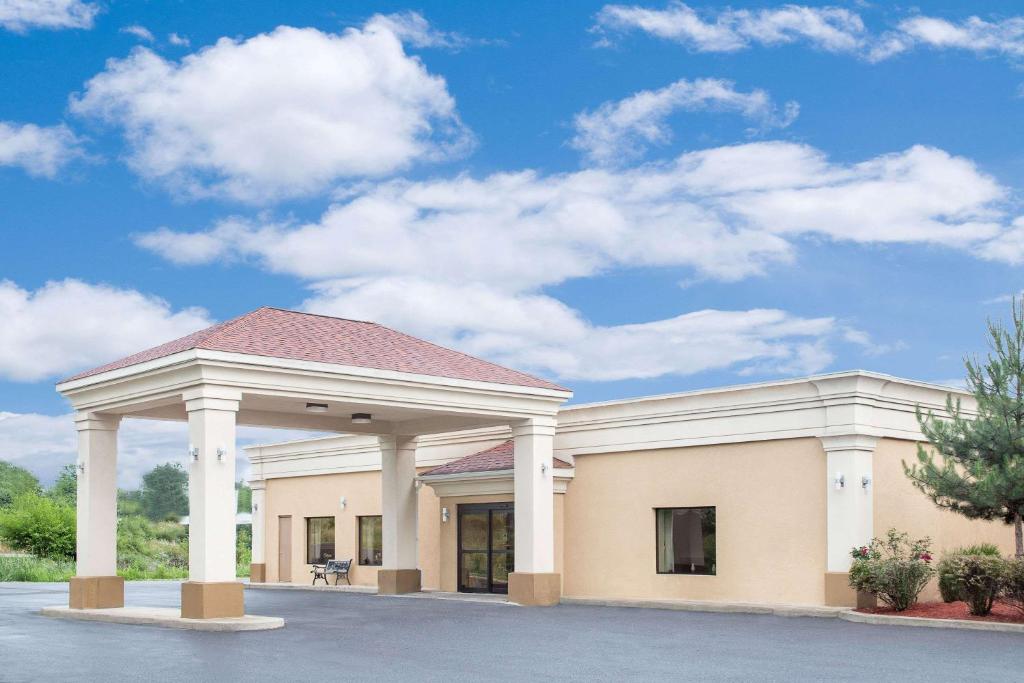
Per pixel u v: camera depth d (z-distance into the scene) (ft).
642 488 86.28
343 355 74.02
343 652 51.06
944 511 78.48
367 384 74.08
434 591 99.86
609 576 87.86
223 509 65.67
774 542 76.89
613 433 88.69
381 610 77.56
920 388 76.84
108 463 78.18
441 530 100.58
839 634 59.11
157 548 189.98
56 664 46.68
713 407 81.56
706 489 81.76
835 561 72.33
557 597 84.17
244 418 86.38
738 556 79.05
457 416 88.48
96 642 55.62
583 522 90.53
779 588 76.23
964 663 46.78
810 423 75.00
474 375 81.00
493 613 74.69
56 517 160.45
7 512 181.27
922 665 46.14
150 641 56.08
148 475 276.62
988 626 60.75
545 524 84.38
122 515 253.65
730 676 42.88
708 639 56.80
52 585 120.98
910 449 76.69
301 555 118.11
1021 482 63.67
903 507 75.41
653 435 85.66
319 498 116.47
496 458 94.73
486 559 96.32
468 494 95.96
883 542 71.26
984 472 64.59
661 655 49.88
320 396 71.56
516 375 85.51
